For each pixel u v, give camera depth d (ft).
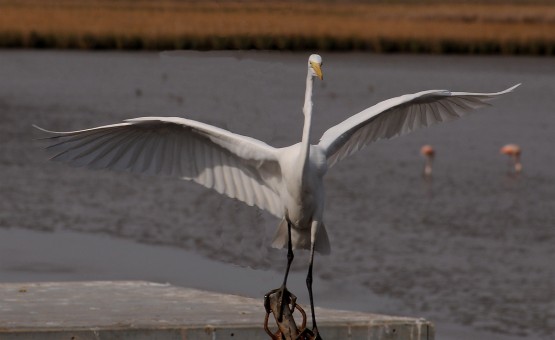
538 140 99.60
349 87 138.10
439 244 56.54
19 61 160.97
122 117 104.88
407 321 30.45
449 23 221.66
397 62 178.09
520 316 43.80
